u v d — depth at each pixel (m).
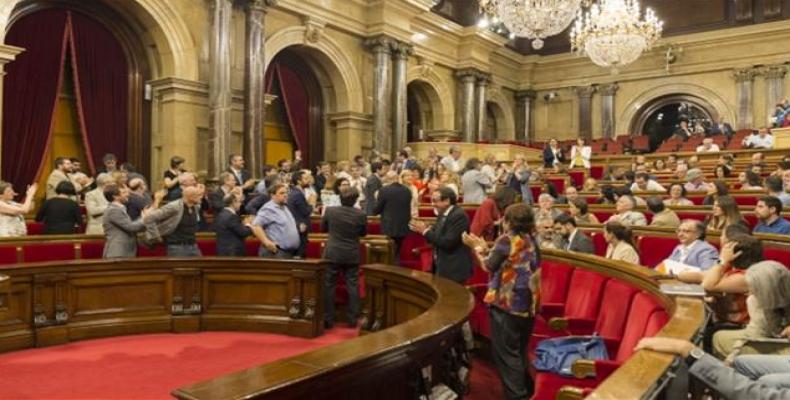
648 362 2.00
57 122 10.81
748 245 3.68
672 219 6.75
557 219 5.91
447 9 19.75
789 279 3.26
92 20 10.94
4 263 6.16
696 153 13.66
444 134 18.80
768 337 3.30
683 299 3.04
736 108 19.58
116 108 11.31
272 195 6.44
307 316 5.97
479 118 19.66
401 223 6.89
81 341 5.71
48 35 10.38
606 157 14.91
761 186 8.75
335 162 15.31
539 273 3.96
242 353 5.36
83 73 10.86
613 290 4.12
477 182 9.38
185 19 11.56
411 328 3.05
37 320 5.49
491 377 4.92
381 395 2.86
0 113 9.22
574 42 15.98
